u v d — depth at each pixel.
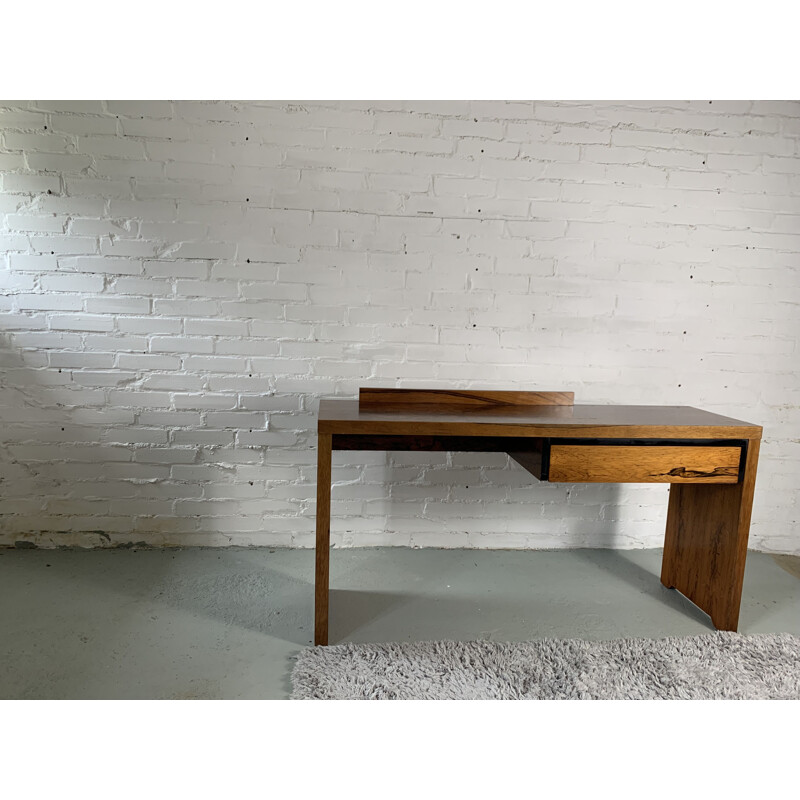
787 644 1.98
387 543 2.66
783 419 2.67
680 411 2.30
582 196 2.47
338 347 2.49
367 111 2.36
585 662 1.85
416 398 2.42
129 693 1.66
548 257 2.50
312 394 2.52
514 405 2.40
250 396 2.50
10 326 2.38
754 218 2.53
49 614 2.04
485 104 2.39
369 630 2.02
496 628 2.06
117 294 2.39
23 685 1.67
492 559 2.60
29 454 2.47
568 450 1.94
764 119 2.47
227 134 2.33
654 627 2.11
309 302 2.45
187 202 2.35
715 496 2.12
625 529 2.72
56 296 2.38
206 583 2.29
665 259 2.53
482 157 2.42
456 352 2.53
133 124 2.30
